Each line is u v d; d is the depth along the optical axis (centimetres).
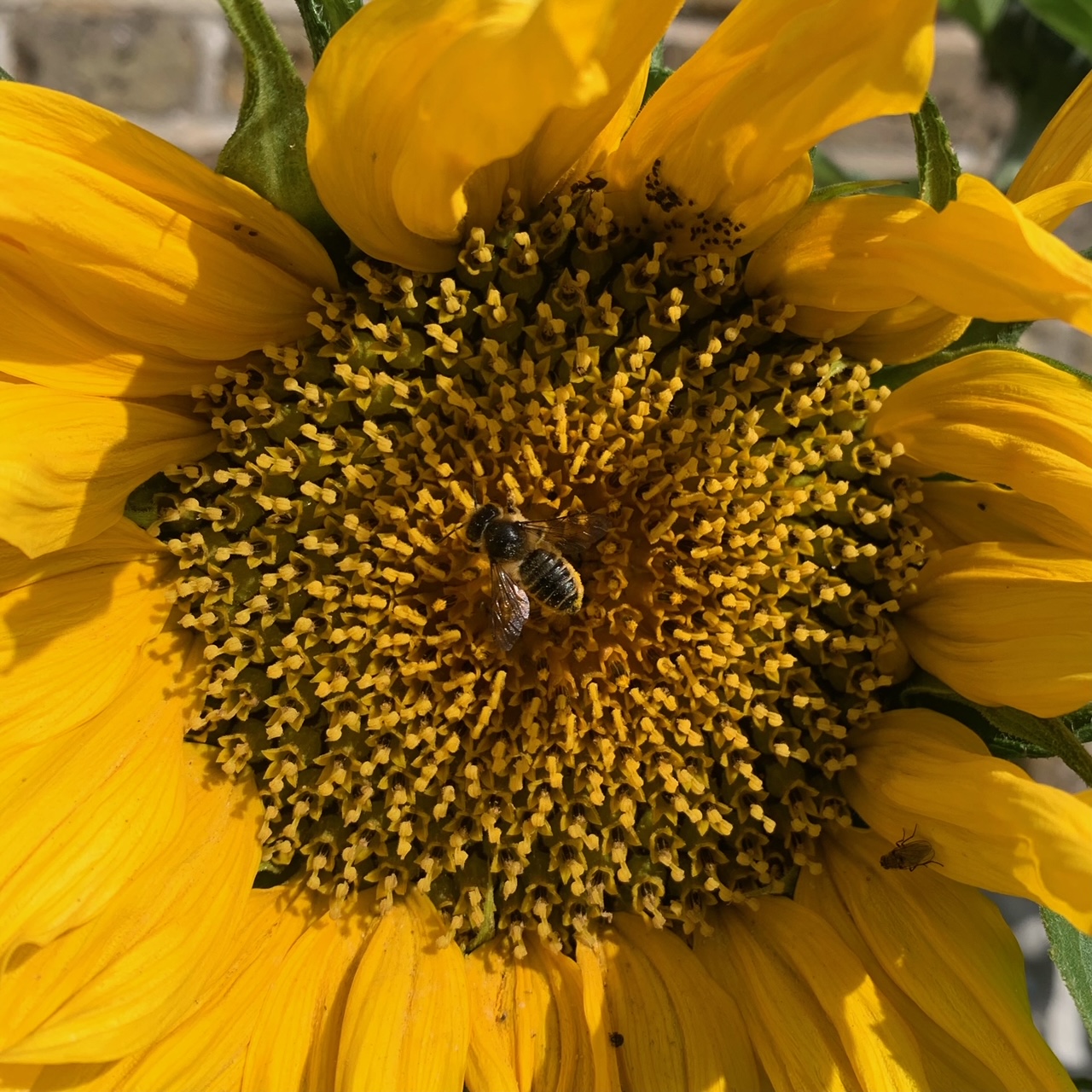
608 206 10
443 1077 10
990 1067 10
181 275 9
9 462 8
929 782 10
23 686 10
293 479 10
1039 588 10
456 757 11
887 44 8
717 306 10
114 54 21
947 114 23
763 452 11
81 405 10
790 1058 10
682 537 11
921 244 9
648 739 11
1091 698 9
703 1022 11
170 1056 10
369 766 11
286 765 11
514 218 10
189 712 11
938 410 10
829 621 11
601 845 11
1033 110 16
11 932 9
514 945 11
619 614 11
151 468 10
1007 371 10
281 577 10
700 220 10
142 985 10
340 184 9
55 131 9
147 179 9
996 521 10
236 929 11
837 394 10
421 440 10
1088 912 8
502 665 11
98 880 10
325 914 11
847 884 11
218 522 10
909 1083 10
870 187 9
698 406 10
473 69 8
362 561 10
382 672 11
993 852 10
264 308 10
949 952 10
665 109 9
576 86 8
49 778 10
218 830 11
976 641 10
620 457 10
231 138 9
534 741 11
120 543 10
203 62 22
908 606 11
